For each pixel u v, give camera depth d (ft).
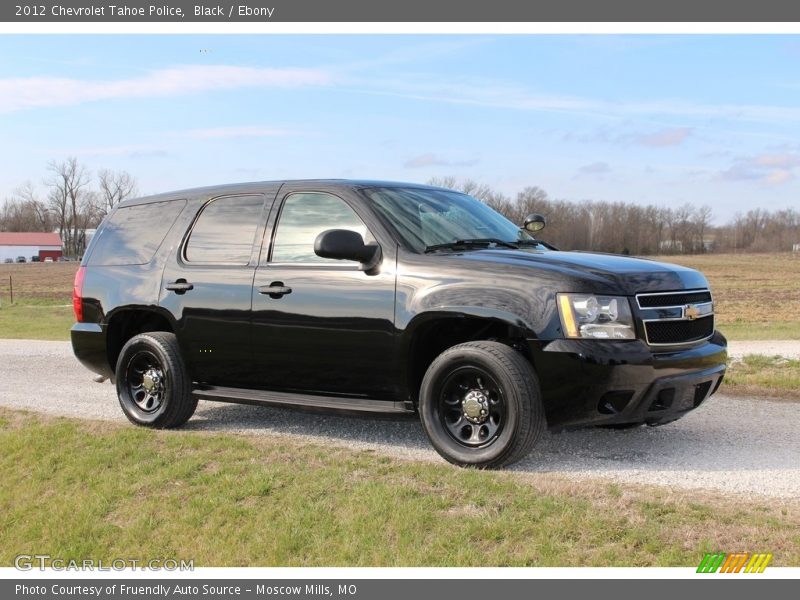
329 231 16.93
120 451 19.31
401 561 12.92
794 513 13.30
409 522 13.85
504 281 16.24
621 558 12.26
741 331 56.18
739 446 18.54
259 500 15.78
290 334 18.65
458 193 21.27
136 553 14.87
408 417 17.57
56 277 270.67
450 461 16.60
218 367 20.15
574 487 14.62
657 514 13.39
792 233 362.94
